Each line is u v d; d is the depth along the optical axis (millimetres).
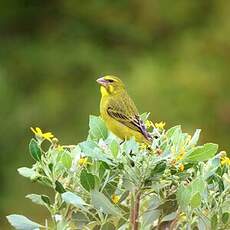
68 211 5559
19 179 18047
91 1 22203
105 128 5891
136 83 19500
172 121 19266
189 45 20984
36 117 19453
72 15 22156
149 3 21672
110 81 7797
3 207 17562
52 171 5527
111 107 7582
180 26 21562
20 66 21094
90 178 5402
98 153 5375
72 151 5656
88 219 5539
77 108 19938
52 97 19922
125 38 21625
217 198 5539
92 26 21797
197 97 19703
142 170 5352
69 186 5547
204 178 5539
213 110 19781
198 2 21547
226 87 20172
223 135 19609
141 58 20938
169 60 20891
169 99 19516
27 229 5520
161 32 21625
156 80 19609
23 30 22047
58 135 19391
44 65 21031
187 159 5410
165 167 5344
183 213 5637
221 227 5488
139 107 19234
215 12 21469
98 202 5395
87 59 20938
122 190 5578
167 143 5543
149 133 6395
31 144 5539
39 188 17578
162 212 5531
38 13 22281
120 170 5410
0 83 19984
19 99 20219
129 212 5539
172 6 21609
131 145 5391
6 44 21438
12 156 18984
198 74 20094
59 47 21281
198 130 5617
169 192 5535
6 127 19297
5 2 22266
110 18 21734
